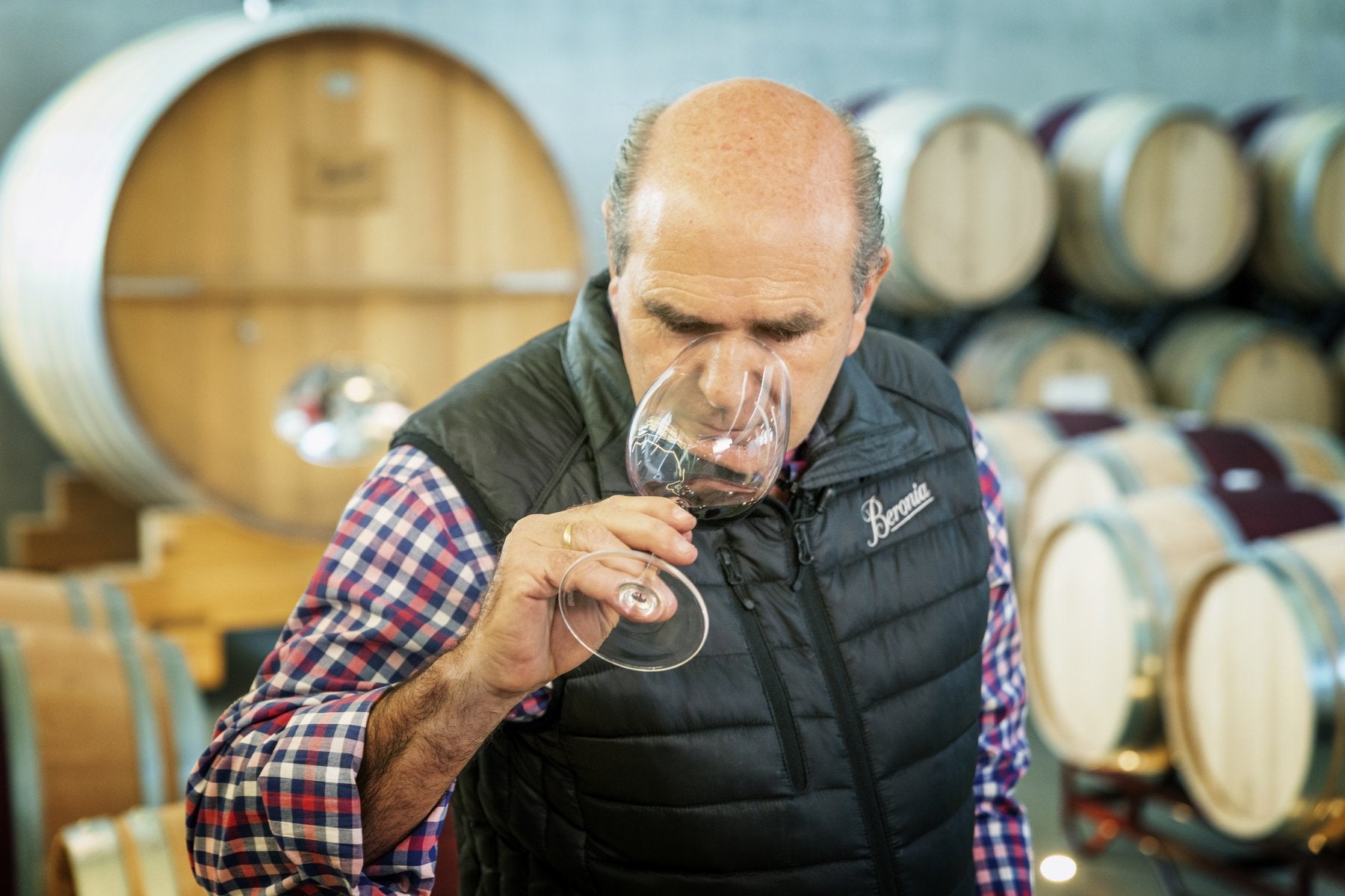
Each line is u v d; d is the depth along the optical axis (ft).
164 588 16.30
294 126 16.20
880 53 24.54
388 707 3.71
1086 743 12.76
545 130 22.44
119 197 15.24
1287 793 10.56
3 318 17.15
